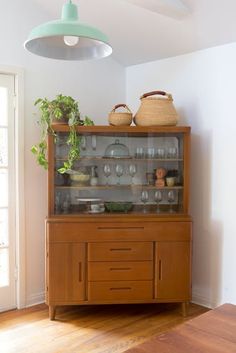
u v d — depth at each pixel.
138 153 3.55
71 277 3.15
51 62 3.57
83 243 3.15
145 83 4.02
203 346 1.43
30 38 1.68
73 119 3.30
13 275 3.43
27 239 3.47
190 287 3.26
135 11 3.16
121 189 3.56
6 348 2.70
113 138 3.53
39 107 3.46
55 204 3.34
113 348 2.71
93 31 1.64
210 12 2.90
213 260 3.45
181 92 3.67
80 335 2.91
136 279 3.22
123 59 4.07
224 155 3.33
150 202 3.56
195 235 3.60
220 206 3.38
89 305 3.50
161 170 3.52
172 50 3.62
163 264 3.23
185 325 1.61
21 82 3.35
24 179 3.42
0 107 3.30
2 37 3.23
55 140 3.29
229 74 3.25
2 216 3.37
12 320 3.18
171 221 3.22
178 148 3.44
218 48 3.33
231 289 3.31
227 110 3.29
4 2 3.23
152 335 2.92
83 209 3.47
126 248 3.20
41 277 3.59
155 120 3.32
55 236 3.12
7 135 3.34
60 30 1.59
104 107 4.03
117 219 3.19
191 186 3.63
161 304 3.58
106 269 3.19
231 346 1.43
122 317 3.27
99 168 3.52
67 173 3.40
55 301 3.14
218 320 1.66
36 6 3.43
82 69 3.81
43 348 2.71
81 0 3.20
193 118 3.57
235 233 3.27
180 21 3.10
